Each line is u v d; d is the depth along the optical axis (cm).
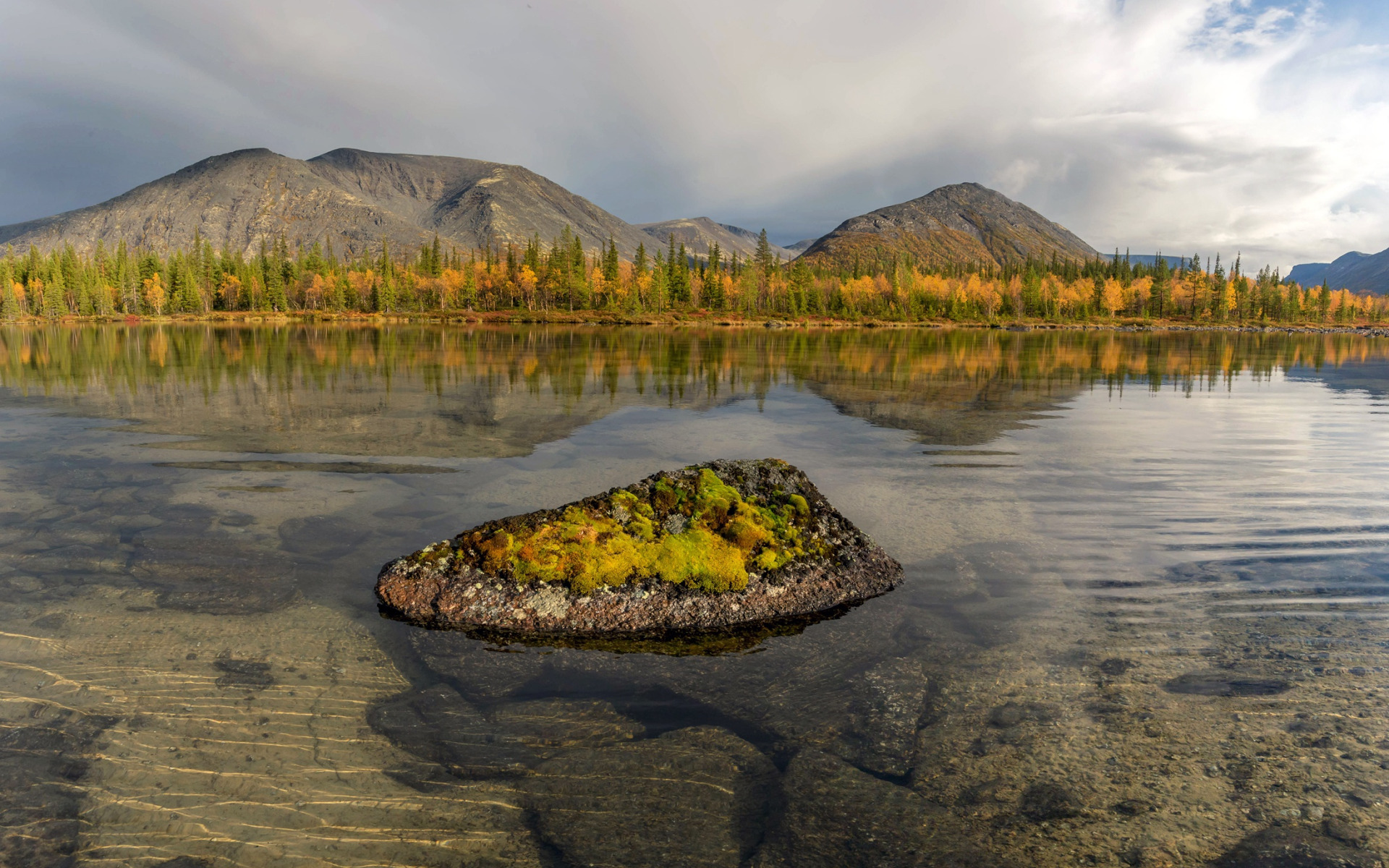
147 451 1512
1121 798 440
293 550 895
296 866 380
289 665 609
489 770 471
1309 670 602
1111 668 611
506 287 15788
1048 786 452
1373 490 1254
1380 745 492
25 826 406
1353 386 3341
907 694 573
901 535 980
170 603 733
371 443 1620
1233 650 641
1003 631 687
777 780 463
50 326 9669
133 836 400
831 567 789
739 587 743
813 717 543
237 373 3341
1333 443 1744
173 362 3881
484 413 2141
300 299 15888
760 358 4766
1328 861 382
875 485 1270
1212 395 2880
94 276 13288
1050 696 566
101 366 3634
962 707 551
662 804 438
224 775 457
